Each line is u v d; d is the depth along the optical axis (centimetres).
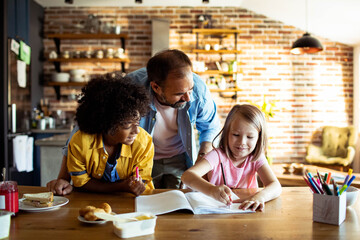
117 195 127
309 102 522
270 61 520
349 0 399
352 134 480
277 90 520
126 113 115
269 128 520
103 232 89
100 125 118
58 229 91
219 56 519
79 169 130
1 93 365
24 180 412
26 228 92
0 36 363
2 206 101
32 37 470
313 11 454
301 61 521
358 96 510
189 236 86
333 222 96
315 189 101
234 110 145
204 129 193
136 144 135
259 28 520
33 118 455
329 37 519
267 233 89
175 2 505
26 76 434
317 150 495
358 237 87
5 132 366
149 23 518
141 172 139
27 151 400
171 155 182
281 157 520
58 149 300
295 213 107
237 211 107
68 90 516
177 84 137
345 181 99
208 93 178
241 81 520
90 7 515
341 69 524
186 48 517
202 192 121
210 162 145
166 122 170
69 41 515
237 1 500
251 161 149
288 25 519
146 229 87
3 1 363
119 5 514
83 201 119
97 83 122
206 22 509
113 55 498
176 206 107
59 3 502
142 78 162
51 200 111
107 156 131
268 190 124
